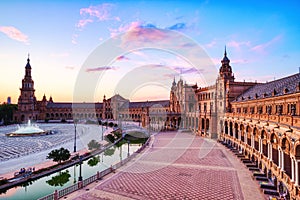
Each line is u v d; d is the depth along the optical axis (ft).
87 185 89.15
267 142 97.71
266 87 156.76
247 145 134.41
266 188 84.02
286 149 78.64
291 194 69.10
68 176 108.58
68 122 473.67
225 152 152.66
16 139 231.09
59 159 120.88
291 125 74.95
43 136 251.60
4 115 456.86
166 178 98.43
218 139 201.36
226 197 77.51
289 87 106.11
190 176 101.19
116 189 85.05
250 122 127.95
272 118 95.96
